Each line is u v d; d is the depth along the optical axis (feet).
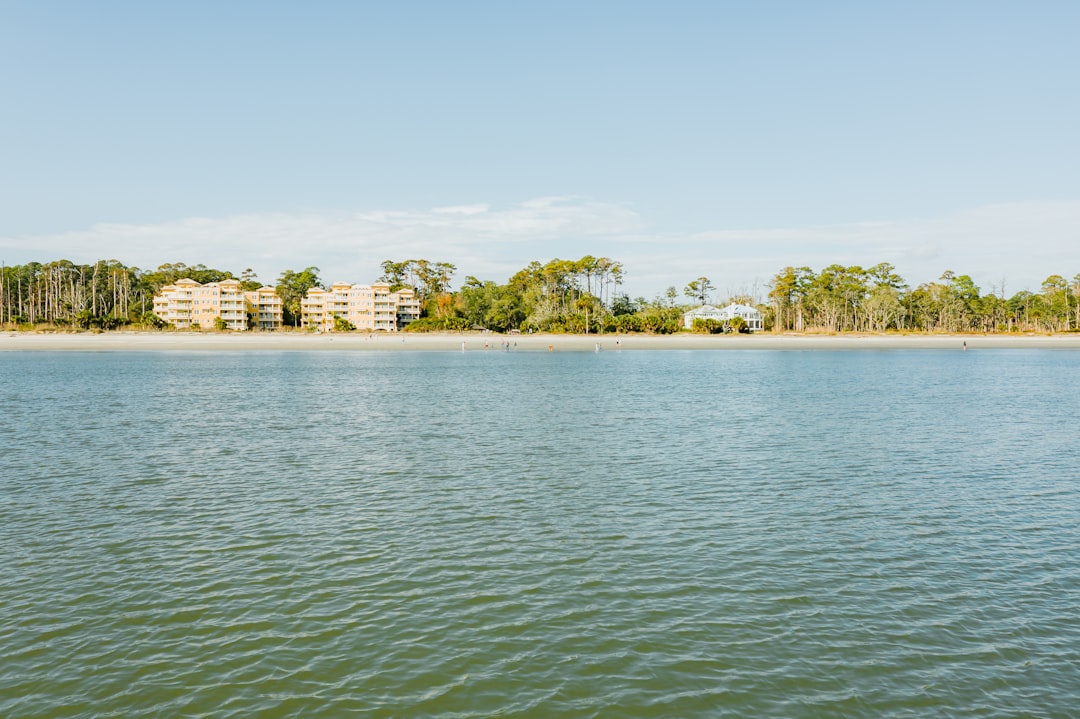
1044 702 34.27
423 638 40.34
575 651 38.99
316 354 351.87
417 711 33.42
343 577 48.98
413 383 196.44
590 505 66.95
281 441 101.76
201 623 42.04
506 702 34.22
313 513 64.23
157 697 34.45
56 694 34.60
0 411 133.39
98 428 113.50
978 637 40.70
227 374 227.40
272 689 35.17
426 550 54.39
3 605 44.27
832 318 574.97
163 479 77.56
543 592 46.60
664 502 68.13
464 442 100.83
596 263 587.27
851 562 52.16
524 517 63.05
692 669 37.22
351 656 38.34
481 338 458.91
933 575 49.73
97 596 45.68
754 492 72.08
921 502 68.44
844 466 84.53
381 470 82.23
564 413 131.64
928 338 462.60
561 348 404.57
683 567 51.08
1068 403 147.02
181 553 53.62
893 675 36.65
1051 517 63.46
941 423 119.03
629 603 45.01
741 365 272.72
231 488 73.56
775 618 43.01
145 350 374.02
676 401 151.02
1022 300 621.31
